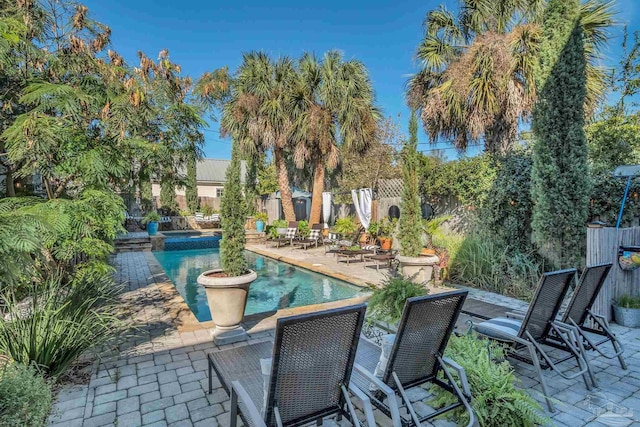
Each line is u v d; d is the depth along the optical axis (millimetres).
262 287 7492
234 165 4047
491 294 5773
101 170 4074
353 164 14188
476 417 2203
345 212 14516
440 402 2457
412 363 2154
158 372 3146
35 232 2332
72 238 3818
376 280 7152
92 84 4785
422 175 8680
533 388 2814
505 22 7715
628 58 9289
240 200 4062
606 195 5668
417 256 5824
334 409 1938
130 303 5398
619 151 7340
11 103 4395
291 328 1624
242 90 11633
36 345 2809
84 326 3193
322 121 11273
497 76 7004
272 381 1684
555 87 5375
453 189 8008
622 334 3934
